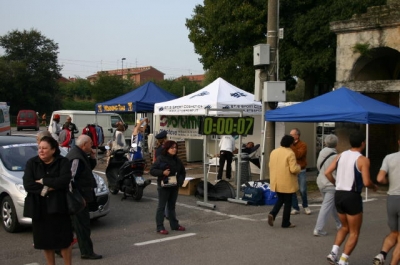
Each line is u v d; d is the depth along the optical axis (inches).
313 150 623.8
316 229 287.1
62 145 557.3
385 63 549.3
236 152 525.3
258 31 832.3
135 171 405.1
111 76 2122.3
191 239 282.7
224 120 378.6
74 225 241.3
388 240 216.1
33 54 2306.8
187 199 417.4
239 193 410.6
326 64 773.3
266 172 462.0
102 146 751.1
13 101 2257.6
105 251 257.6
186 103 520.7
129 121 1920.5
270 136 459.8
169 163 294.5
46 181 181.5
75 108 2453.2
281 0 797.2
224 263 233.5
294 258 241.3
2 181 304.5
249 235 291.1
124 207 385.4
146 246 267.6
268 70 460.8
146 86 663.8
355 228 215.5
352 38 507.2
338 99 424.2
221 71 899.4
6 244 272.4
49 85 2336.4
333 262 223.0
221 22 868.6
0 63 2181.3
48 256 191.9
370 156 545.3
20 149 335.0
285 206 307.1
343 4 743.1
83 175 237.5
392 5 476.4
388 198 215.5
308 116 414.3
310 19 771.4
